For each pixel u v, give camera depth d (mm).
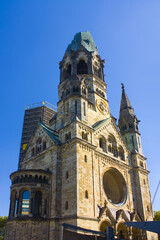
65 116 53969
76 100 54438
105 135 59375
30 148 60500
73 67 69688
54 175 46469
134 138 69875
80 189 42469
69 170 45312
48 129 59031
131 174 61875
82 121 51312
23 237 39281
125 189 57312
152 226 25016
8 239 40781
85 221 40031
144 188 61500
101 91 73312
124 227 50031
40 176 46000
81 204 41125
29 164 57438
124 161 61719
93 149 49812
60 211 43031
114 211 49375
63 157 48375
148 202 60250
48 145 53188
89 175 45906
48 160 50438
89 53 76312
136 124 73500
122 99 80188
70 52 77938
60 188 45375
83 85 58344
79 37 82312
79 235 28031
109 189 58156
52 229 40969
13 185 45438
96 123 62938
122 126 74000
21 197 43625
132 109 77250
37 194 45000
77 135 47625
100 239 28141
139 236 53188
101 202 47656
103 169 52906
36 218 41188
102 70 78938
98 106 67938
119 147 62906
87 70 74875
